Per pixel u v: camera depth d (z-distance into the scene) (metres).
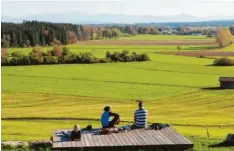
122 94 85.50
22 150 20.53
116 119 23.25
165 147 20.03
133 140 20.80
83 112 62.66
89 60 140.12
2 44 189.38
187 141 20.59
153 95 84.69
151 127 23.48
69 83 99.44
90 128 23.41
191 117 60.44
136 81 104.50
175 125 49.34
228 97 81.69
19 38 199.50
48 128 43.00
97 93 86.06
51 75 111.88
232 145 23.89
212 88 92.94
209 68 131.75
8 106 68.94
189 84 99.62
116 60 145.12
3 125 44.31
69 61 138.50
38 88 90.62
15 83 97.12
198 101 78.00
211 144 24.00
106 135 21.91
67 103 74.00
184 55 172.62
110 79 107.38
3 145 21.31
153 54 175.38
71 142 20.42
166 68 130.38
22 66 129.00
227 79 93.31
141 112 23.53
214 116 61.75
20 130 39.69
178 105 73.81
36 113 60.62
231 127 47.81
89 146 19.58
